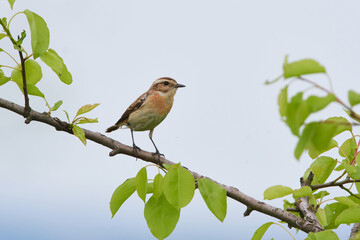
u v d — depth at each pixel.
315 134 4.86
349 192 8.76
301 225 9.12
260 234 8.52
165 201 8.00
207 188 7.75
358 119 5.91
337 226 9.09
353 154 9.23
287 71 4.90
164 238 7.80
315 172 9.16
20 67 9.97
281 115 5.07
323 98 4.81
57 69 8.66
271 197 8.40
